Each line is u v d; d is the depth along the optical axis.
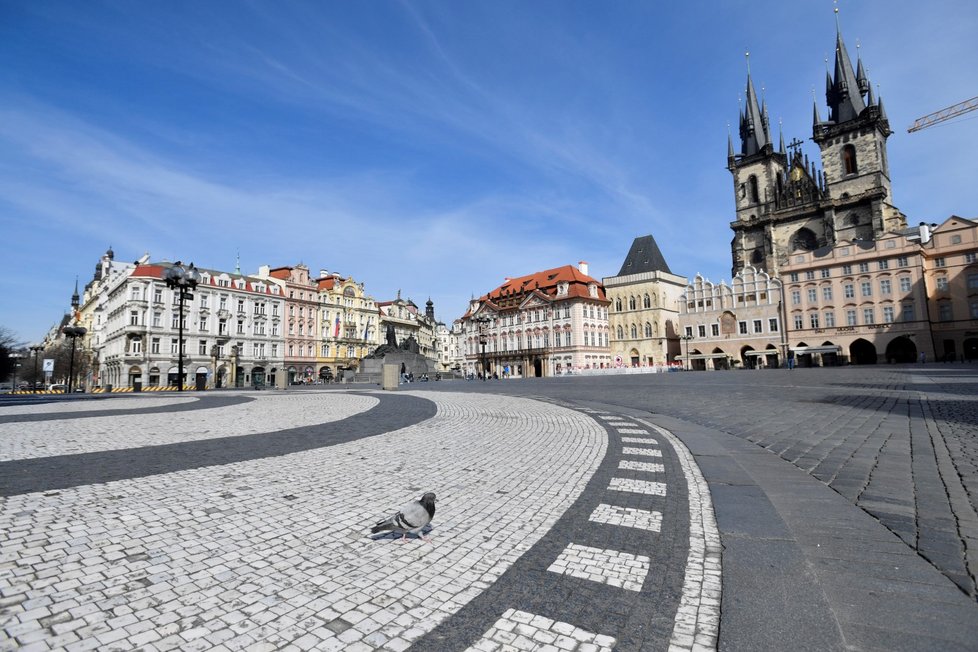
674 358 101.00
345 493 7.56
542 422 15.80
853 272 78.88
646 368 78.00
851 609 4.00
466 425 15.19
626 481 8.21
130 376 76.81
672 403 21.11
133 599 4.30
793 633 3.69
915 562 4.82
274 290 95.62
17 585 4.50
